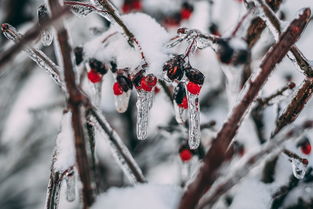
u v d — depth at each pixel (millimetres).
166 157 962
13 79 1038
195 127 431
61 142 419
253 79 366
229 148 363
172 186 387
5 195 1109
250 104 371
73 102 348
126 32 444
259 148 346
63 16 318
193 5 762
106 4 443
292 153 473
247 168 335
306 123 346
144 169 960
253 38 517
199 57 812
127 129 954
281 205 525
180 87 439
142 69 434
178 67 427
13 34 427
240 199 500
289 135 342
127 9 761
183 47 471
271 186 513
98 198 374
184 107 444
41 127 1081
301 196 520
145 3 769
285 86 546
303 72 449
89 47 447
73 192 427
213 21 737
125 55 444
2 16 969
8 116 1060
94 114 388
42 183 1130
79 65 450
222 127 357
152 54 439
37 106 998
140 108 433
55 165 417
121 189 380
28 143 1095
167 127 664
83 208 363
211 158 300
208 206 342
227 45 425
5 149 1098
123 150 397
